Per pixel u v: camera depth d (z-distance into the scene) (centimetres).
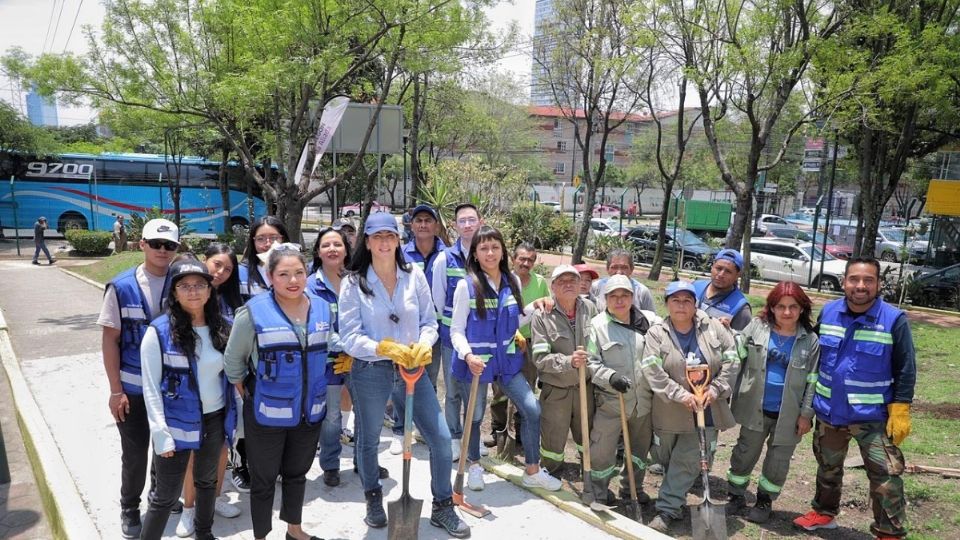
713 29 1060
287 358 313
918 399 729
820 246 2064
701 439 381
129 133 1504
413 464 471
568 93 1702
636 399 421
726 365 403
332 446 431
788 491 496
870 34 1068
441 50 1188
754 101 1164
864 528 435
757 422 427
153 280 353
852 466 531
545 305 429
